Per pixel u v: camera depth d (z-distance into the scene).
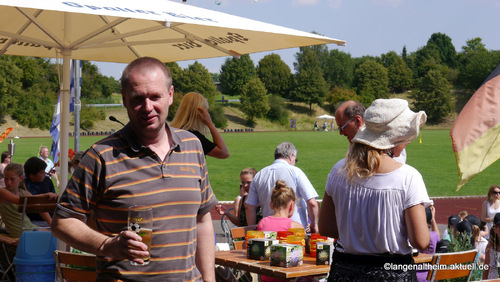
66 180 6.06
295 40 5.47
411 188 2.92
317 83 135.12
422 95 132.88
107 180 2.53
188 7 4.99
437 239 6.21
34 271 5.19
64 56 5.86
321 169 36.44
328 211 3.23
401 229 2.96
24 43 6.70
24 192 7.22
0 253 6.50
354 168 2.99
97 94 114.38
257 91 119.00
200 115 4.89
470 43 165.38
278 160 6.20
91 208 2.58
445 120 132.38
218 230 12.60
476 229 7.72
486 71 143.00
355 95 138.12
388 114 2.96
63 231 2.51
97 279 2.63
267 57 140.00
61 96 6.00
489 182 30.48
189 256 2.68
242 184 7.60
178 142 2.70
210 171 35.09
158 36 6.49
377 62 156.50
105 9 3.91
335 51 148.62
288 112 129.00
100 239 2.44
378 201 2.95
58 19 6.26
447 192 26.03
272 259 4.56
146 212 2.41
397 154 3.21
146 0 4.79
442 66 154.88
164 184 2.58
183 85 117.62
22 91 95.81
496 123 2.67
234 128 115.94
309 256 5.04
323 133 93.19
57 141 12.62
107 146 2.56
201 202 2.88
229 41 5.90
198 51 6.64
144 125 2.53
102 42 6.16
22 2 3.56
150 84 2.51
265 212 6.11
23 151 49.56
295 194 5.89
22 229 6.14
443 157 46.84
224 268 5.13
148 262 2.44
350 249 3.06
